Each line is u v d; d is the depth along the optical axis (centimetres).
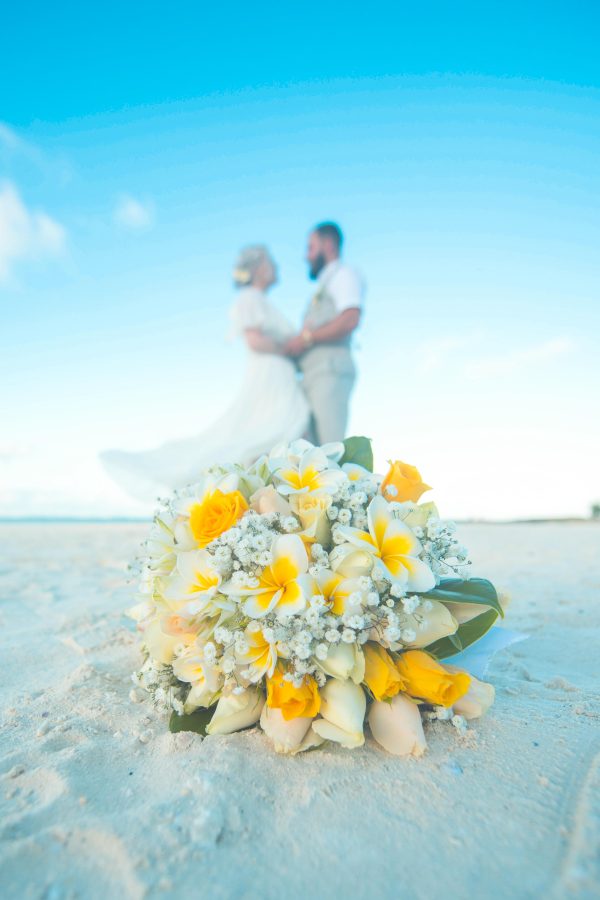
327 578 128
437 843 97
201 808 105
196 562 136
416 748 123
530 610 280
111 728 146
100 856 94
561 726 139
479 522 1415
